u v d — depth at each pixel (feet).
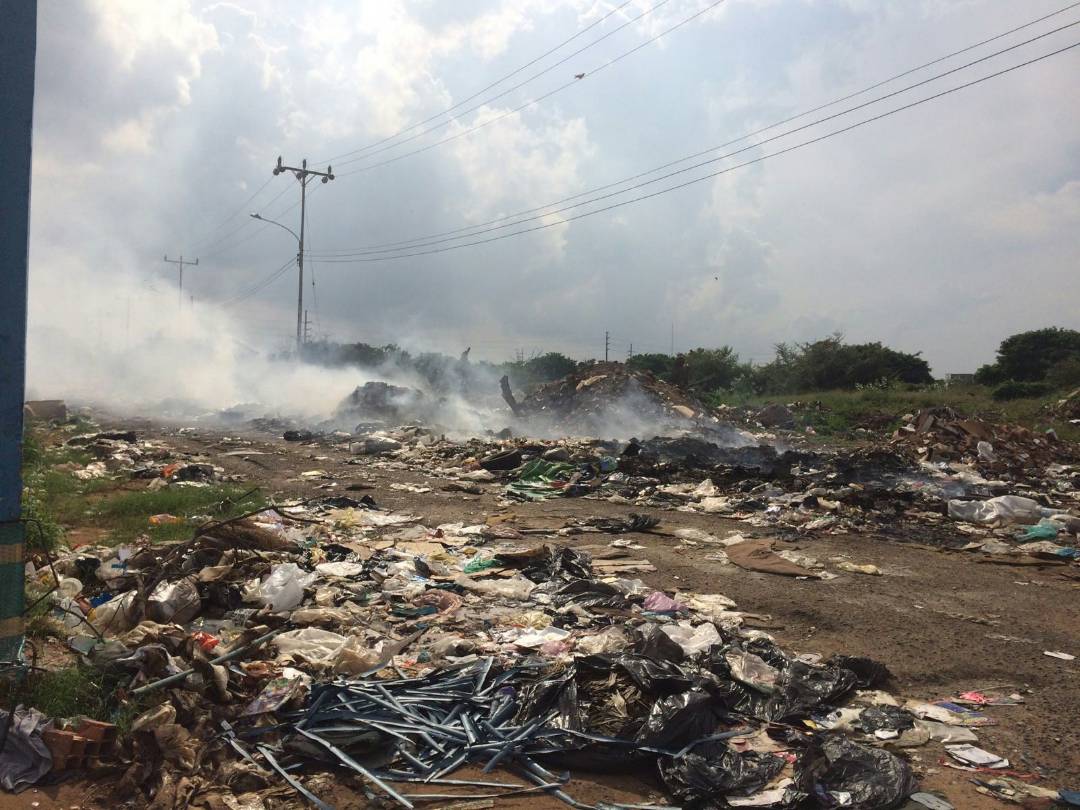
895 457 58.13
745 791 12.71
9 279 13.51
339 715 14.46
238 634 19.08
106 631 18.52
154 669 15.05
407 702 15.16
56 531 25.09
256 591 22.38
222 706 14.66
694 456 58.23
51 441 71.41
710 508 43.19
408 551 30.27
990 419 97.04
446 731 14.25
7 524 13.76
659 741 13.71
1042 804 12.39
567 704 14.97
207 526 22.71
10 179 13.24
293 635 18.72
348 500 42.01
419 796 12.42
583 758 13.60
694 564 30.01
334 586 24.50
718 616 22.75
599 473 54.90
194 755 13.05
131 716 13.65
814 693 16.16
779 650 19.45
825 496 44.42
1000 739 14.87
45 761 12.46
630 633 20.06
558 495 48.62
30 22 13.30
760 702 15.93
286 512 38.27
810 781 12.69
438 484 51.42
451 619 21.84
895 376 150.82
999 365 149.69
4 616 13.79
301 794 12.28
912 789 12.72
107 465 55.77
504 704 15.26
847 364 162.30
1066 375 120.88
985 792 12.82
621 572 28.45
